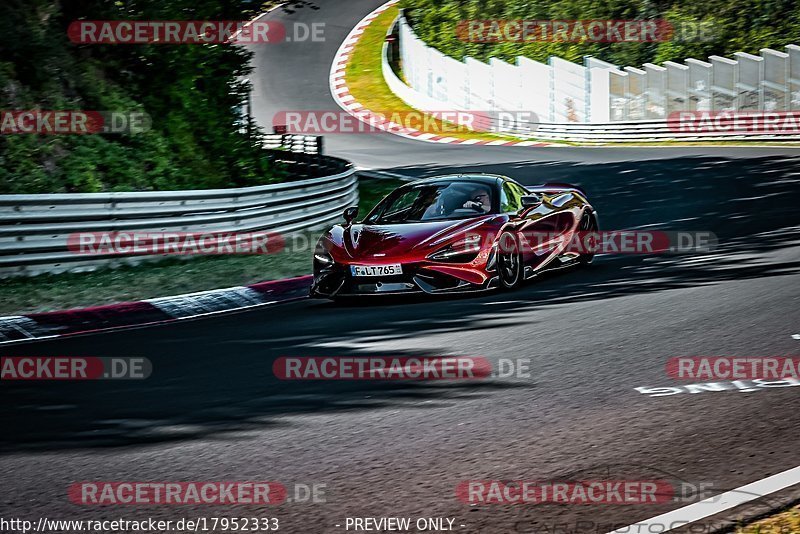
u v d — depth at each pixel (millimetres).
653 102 79312
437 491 9594
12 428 12828
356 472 10273
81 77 35375
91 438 12094
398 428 11828
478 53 107688
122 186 34219
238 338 18578
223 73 40812
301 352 16734
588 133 78000
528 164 59906
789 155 53688
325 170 48500
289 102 109750
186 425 12492
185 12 38531
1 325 21203
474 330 17656
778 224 29922
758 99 73500
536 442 10992
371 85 113062
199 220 30016
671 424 11430
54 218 26906
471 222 21844
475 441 11148
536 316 18625
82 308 22656
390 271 20812
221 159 39406
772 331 16016
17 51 33719
